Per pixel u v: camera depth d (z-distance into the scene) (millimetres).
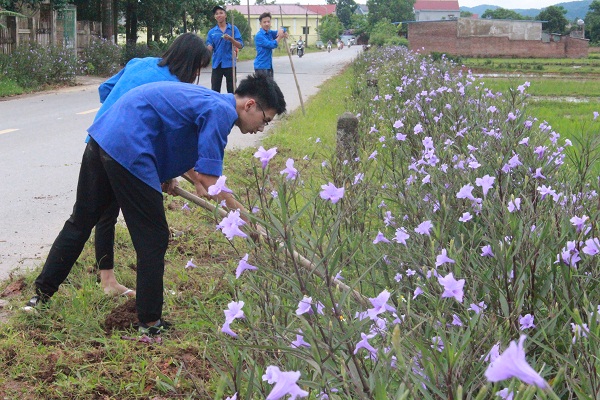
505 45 57469
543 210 3662
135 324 4105
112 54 27672
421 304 2980
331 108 14523
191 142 3969
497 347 2127
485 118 6898
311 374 2447
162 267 3996
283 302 2998
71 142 10969
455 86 9578
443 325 2477
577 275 2900
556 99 20250
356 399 2174
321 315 2404
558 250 3055
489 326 2434
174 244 5547
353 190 4527
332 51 76000
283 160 8688
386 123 9289
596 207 3988
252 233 3113
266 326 2799
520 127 5746
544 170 4488
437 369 2014
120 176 3848
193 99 3920
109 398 3373
